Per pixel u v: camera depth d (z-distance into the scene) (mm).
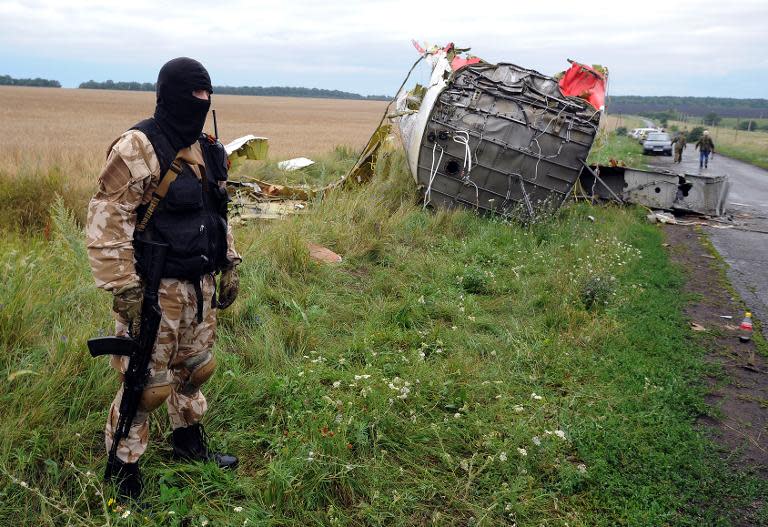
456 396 3900
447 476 3129
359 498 2943
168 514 2627
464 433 3475
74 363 3498
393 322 5086
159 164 2406
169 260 2488
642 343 5121
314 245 6883
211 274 2742
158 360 2586
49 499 2576
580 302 5801
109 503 2541
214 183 2691
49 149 18938
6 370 3352
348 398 3625
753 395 4406
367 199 9016
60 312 4301
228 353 4156
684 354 5008
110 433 2693
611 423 3746
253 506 2736
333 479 2959
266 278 5629
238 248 6184
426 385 3936
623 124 98250
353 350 4453
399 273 6398
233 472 2947
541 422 3664
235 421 3393
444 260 6984
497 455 3238
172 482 2840
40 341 3801
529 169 9570
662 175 12414
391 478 3068
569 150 9500
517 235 8438
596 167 12430
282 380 3764
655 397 4152
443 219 8875
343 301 5508
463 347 4656
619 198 12617
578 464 3373
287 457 3023
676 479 3297
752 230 11477
